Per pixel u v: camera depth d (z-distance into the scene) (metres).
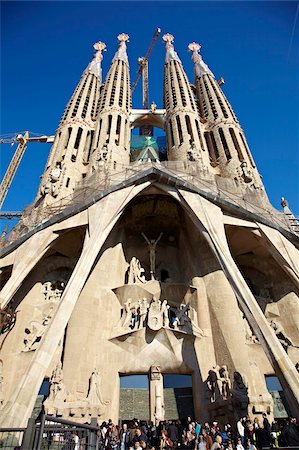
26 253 21.77
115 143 37.31
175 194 25.25
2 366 20.56
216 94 45.88
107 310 23.62
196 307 24.38
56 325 16.73
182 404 21.00
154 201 27.80
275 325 23.38
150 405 20.44
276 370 15.30
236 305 23.05
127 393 21.36
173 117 41.69
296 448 11.02
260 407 17.94
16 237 24.78
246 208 24.86
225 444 12.73
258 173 34.56
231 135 39.12
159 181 25.69
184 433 14.98
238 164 34.72
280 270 25.47
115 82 46.88
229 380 19.75
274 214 26.47
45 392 20.34
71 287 18.64
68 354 20.42
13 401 13.55
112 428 15.00
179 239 29.69
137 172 26.73
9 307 21.94
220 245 21.44
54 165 34.06
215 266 25.23
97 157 33.97
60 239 24.64
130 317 23.78
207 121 42.47
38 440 5.93
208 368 21.39
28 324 22.61
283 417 19.72
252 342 22.08
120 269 26.84
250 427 13.62
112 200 23.78
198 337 22.47
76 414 17.97
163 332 22.38
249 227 23.86
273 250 23.12
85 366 20.34
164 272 28.61
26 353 21.08
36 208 28.50
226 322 22.20
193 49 60.44
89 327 21.91
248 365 19.88
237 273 19.56
